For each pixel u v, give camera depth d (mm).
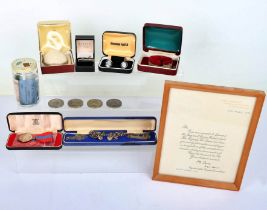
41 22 739
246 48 871
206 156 695
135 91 851
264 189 716
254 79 923
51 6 788
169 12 810
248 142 669
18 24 804
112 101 809
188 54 872
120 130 773
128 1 790
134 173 740
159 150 697
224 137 673
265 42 863
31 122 740
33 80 735
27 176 722
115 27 822
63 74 781
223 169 704
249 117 649
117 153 780
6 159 759
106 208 665
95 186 709
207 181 715
